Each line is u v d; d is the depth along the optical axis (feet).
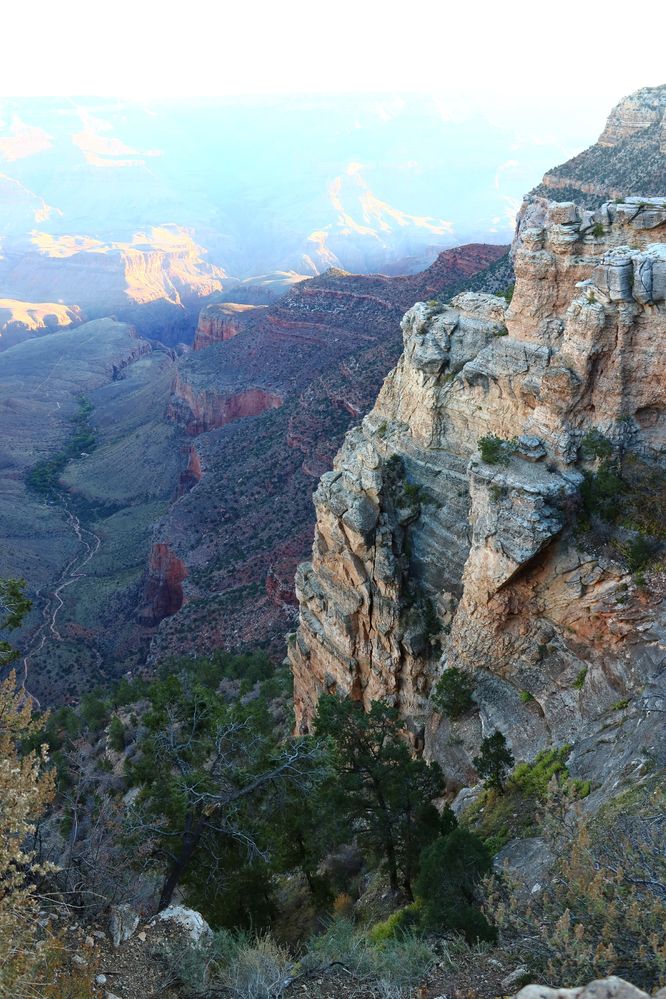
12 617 91.25
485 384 112.88
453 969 48.91
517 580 98.12
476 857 60.13
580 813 56.85
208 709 82.02
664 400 93.66
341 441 396.78
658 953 37.63
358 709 90.38
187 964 50.16
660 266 89.97
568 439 97.60
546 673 96.84
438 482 120.88
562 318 102.68
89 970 48.70
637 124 341.21
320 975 50.55
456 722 105.60
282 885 102.53
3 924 42.29
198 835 70.95
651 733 73.97
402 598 122.42
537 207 354.13
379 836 85.05
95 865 55.67
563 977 41.37
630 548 90.38
